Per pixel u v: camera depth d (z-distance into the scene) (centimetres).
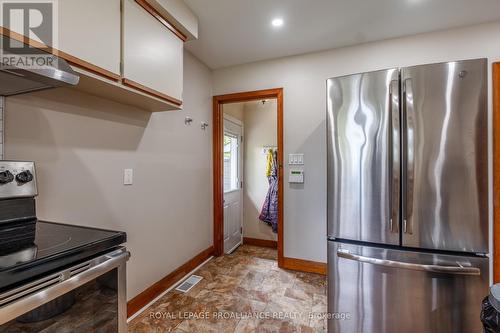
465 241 132
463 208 132
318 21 205
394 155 141
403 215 142
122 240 104
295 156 268
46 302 75
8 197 106
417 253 138
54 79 97
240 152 374
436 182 136
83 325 88
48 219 133
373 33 224
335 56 253
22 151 122
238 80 292
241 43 241
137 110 192
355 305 149
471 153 131
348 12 193
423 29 218
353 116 152
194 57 268
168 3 163
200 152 280
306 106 264
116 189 174
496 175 201
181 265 247
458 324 132
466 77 131
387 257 142
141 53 149
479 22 207
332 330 154
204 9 188
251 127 382
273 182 355
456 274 131
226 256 313
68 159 143
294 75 269
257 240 371
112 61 131
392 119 142
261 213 360
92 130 156
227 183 348
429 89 137
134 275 190
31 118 125
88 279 88
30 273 72
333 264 155
